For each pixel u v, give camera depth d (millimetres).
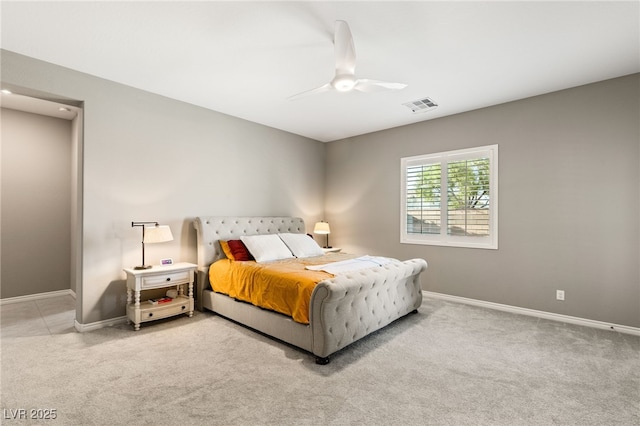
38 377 2277
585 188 3426
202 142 4207
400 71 3162
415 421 1834
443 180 4516
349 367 2475
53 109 4312
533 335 3129
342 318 2633
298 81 3426
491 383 2250
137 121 3594
